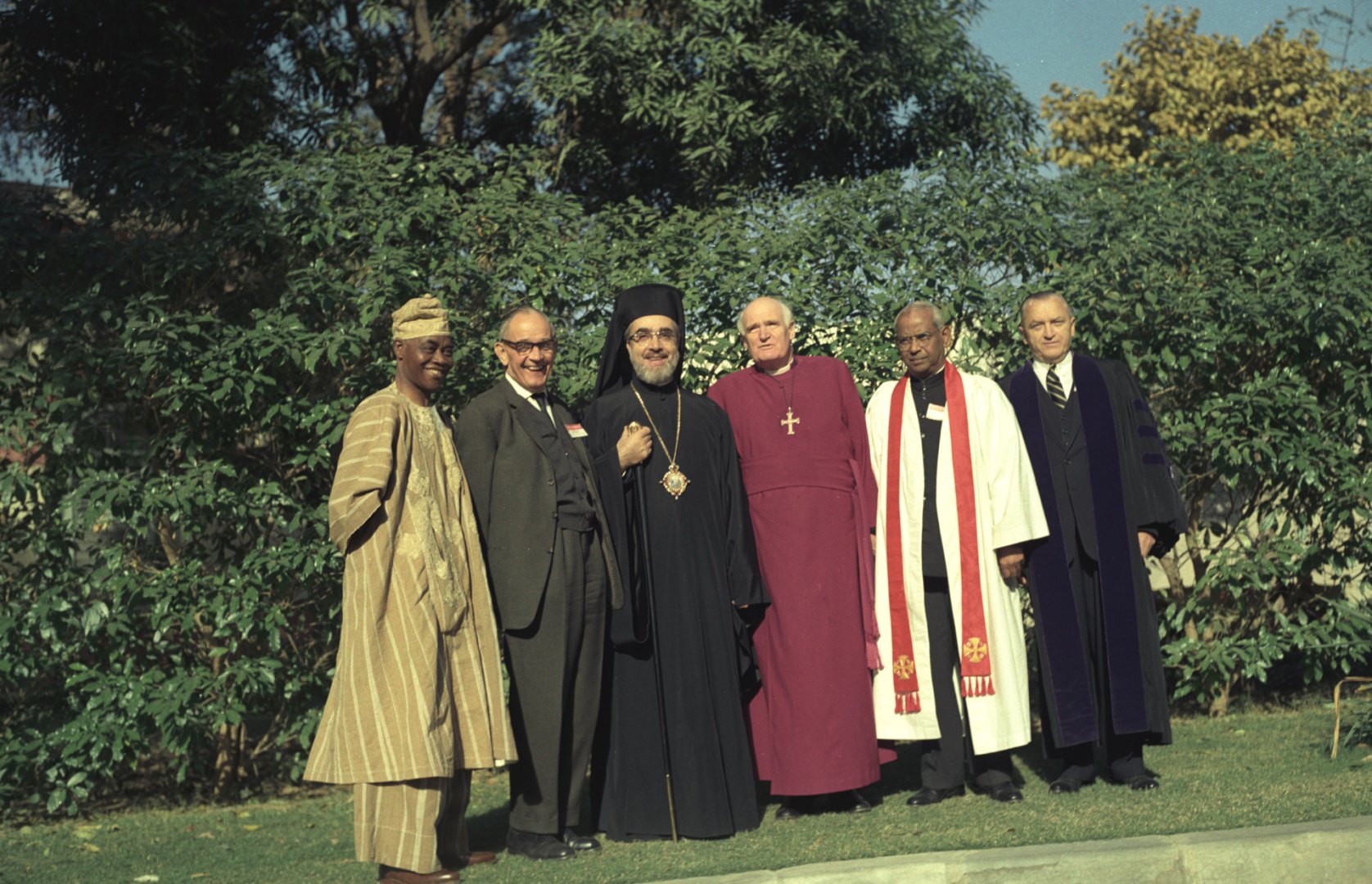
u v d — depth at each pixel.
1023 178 5.87
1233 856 3.53
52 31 8.18
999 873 3.46
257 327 5.14
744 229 5.82
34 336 5.34
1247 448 5.79
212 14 9.11
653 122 9.42
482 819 4.82
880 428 4.79
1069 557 4.68
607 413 4.48
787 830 4.21
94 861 4.34
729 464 4.45
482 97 12.24
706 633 4.27
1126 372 4.84
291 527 5.34
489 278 5.60
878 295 5.65
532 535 3.98
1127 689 4.53
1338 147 6.30
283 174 5.48
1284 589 6.32
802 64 8.97
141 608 5.38
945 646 4.62
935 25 10.20
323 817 5.09
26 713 5.40
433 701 3.56
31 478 5.30
